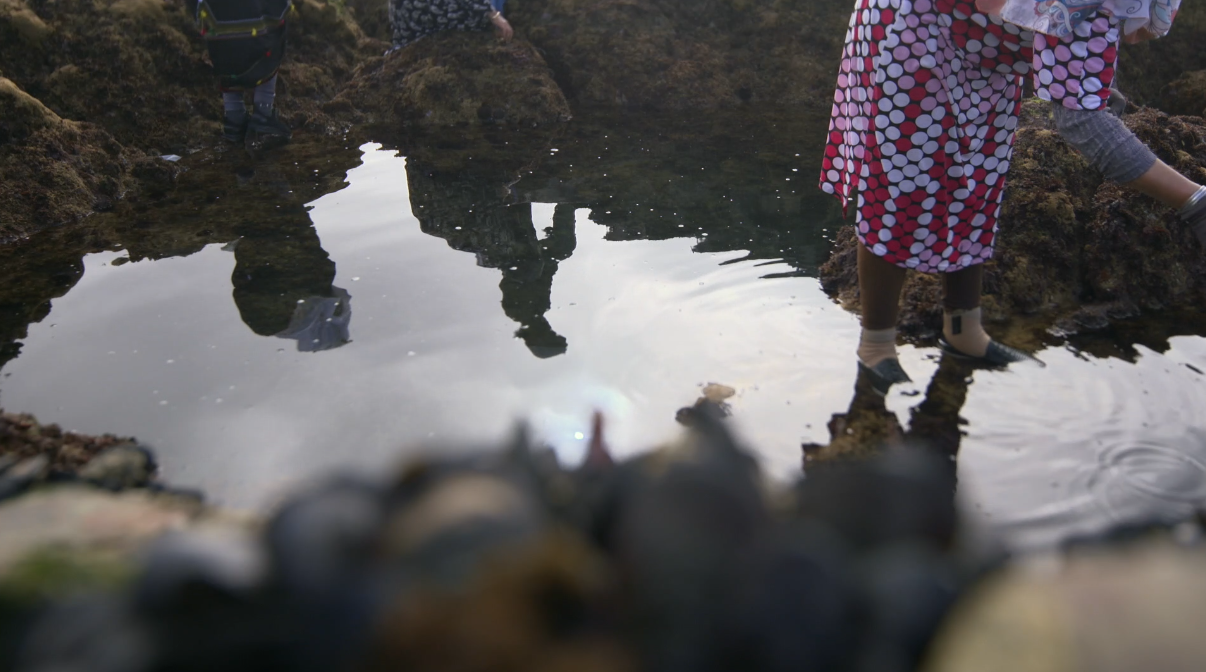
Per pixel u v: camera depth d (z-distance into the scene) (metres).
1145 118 4.41
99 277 4.14
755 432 2.89
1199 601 0.65
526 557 0.83
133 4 6.21
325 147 6.04
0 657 1.25
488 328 3.55
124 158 5.59
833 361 3.30
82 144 5.37
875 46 2.96
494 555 0.84
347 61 7.02
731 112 6.64
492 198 4.97
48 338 3.57
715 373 3.23
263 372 3.29
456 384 3.18
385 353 3.38
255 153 5.96
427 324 3.59
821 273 3.99
